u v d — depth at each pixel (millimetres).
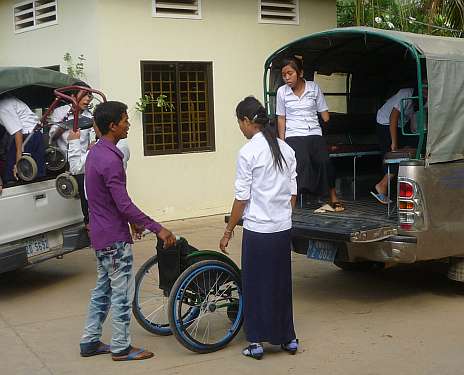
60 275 7406
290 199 4809
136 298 5227
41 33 10539
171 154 10039
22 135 6551
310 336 5285
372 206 6711
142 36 9680
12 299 6520
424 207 5574
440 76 5707
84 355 4934
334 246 5672
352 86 7852
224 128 10547
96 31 9336
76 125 6488
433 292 6461
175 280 4918
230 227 4840
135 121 9680
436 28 10086
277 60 7027
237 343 5168
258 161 4652
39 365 4789
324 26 11555
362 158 7582
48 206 6801
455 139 5855
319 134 6609
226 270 5035
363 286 6719
